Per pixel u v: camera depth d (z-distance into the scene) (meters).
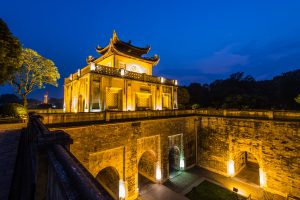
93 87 18.36
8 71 16.61
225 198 16.28
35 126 6.69
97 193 1.70
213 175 20.98
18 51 16.84
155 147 18.52
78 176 2.16
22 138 12.71
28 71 24.59
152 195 16.59
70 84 25.42
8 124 16.59
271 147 17.53
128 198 15.22
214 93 50.91
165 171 19.28
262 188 17.94
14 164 9.07
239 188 18.11
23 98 24.92
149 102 24.39
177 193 17.00
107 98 19.62
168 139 19.80
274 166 17.27
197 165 23.78
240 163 22.72
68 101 26.34
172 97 27.88
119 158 15.04
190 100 50.31
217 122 22.25
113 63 22.78
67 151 3.37
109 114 14.74
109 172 17.41
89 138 12.88
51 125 11.39
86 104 18.47
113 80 20.02
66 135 4.15
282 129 16.86
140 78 22.84
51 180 3.15
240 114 20.52
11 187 7.10
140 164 21.45
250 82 52.53
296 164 15.88
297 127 15.94
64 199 1.93
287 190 16.28
